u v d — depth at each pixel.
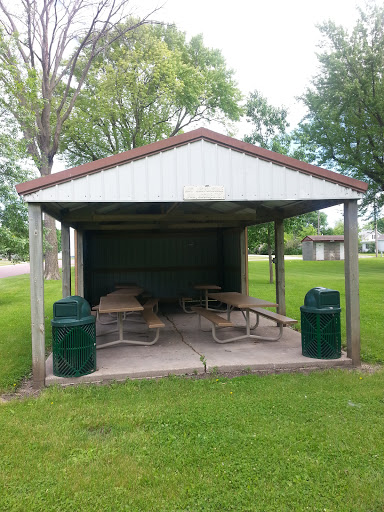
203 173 4.88
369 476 2.66
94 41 17.75
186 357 5.49
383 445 3.05
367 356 5.66
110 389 4.40
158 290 11.34
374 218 24.41
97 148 23.50
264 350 5.88
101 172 4.66
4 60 16.03
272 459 2.86
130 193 4.73
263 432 3.27
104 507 2.39
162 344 6.39
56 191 4.58
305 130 21.95
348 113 20.09
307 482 2.59
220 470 2.74
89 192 4.64
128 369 4.93
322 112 20.52
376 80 19.52
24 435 3.29
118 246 11.20
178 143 4.80
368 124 20.27
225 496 2.47
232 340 6.37
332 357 5.33
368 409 3.74
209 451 2.99
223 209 8.61
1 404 4.02
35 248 4.66
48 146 18.52
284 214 7.79
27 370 5.35
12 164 10.84
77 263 8.98
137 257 11.27
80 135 21.66
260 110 16.72
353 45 19.66
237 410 3.72
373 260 36.34
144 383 4.59
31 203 4.65
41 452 3.02
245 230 9.88
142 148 4.72
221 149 4.92
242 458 2.89
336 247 38.91
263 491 2.50
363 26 19.55
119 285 10.91
